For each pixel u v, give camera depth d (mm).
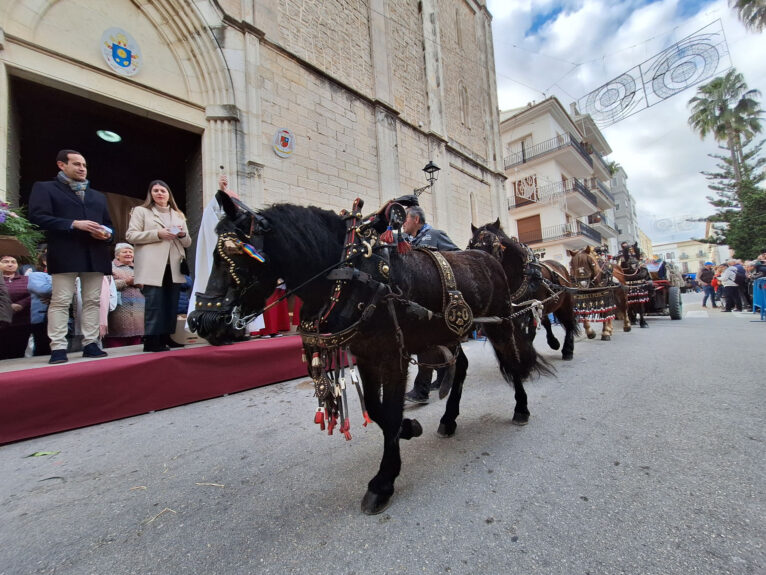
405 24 9961
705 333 5988
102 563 1285
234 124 5605
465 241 11477
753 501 1460
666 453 1923
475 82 13508
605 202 25250
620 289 6566
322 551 1311
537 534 1343
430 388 3328
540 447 2102
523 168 19109
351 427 2592
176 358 3092
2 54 3904
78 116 5293
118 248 4480
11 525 1521
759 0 11711
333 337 1551
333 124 7324
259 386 3645
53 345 2881
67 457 2160
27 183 6238
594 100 8359
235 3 5906
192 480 1879
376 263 1671
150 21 5070
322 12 7422
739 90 24016
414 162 9609
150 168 7191
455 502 1593
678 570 1126
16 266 3959
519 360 2541
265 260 1400
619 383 3311
